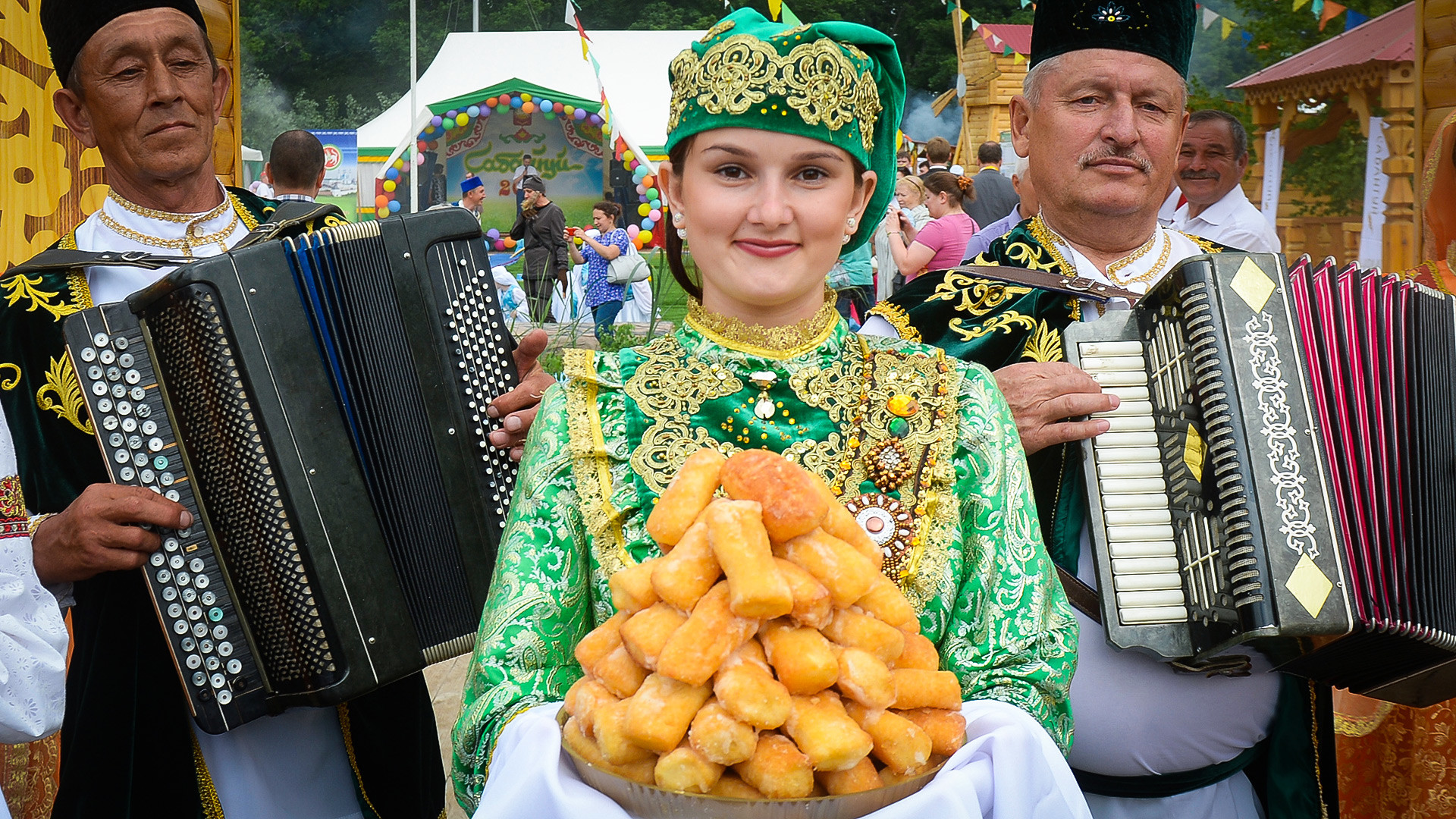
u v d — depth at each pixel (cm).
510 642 152
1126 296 244
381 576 229
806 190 152
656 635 123
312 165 654
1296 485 198
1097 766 227
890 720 124
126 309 224
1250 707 226
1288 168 1268
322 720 258
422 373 241
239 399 222
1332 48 1187
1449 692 224
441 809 278
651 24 3497
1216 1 1691
